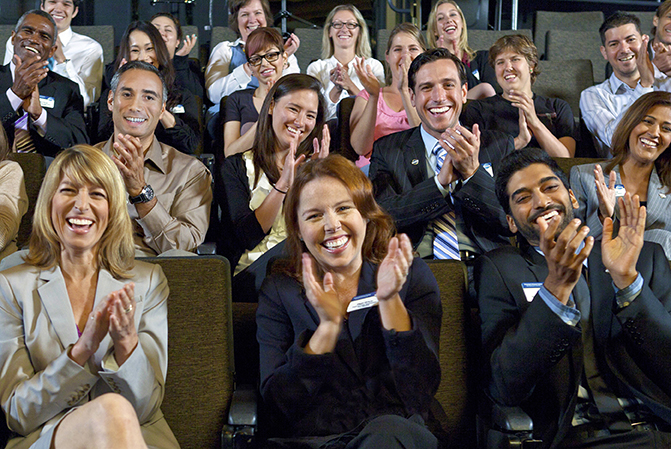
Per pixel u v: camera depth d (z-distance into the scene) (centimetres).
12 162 190
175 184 211
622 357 155
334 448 129
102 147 214
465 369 159
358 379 136
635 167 217
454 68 219
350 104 285
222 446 131
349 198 144
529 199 165
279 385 133
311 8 611
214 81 388
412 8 515
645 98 214
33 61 262
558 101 318
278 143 221
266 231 205
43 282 138
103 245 142
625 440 143
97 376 132
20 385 126
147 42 321
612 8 550
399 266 128
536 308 141
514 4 526
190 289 152
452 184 202
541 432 146
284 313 147
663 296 164
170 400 146
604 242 153
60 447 114
